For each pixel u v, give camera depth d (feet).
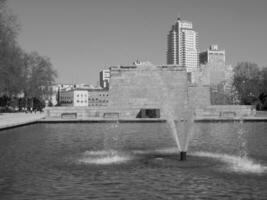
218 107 152.35
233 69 276.00
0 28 146.61
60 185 36.17
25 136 85.25
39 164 47.88
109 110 155.74
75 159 51.96
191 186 35.45
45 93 277.23
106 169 44.29
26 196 32.24
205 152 58.65
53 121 131.95
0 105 279.90
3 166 46.44
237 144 68.74
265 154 56.03
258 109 260.21
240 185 35.70
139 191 33.65
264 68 270.46
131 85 156.15
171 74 156.35
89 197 31.78
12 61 168.25
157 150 61.82
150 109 150.61
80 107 155.53
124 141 75.20
